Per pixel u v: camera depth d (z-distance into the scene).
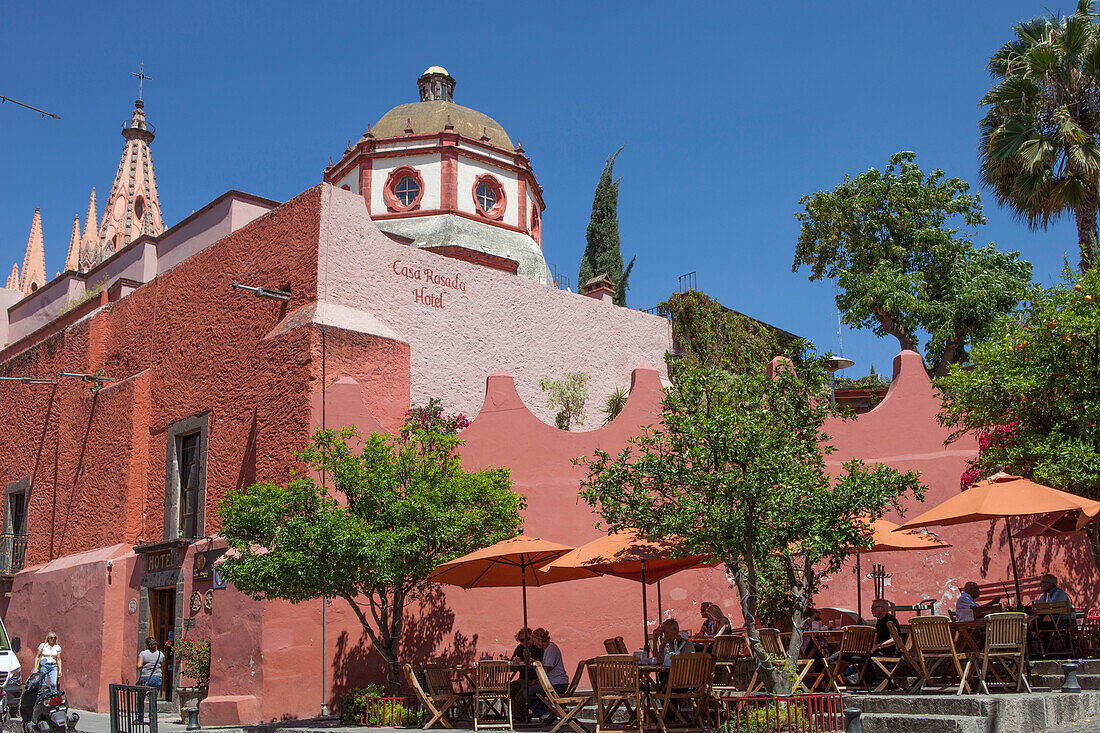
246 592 13.08
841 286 25.92
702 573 16.78
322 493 13.16
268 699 14.83
